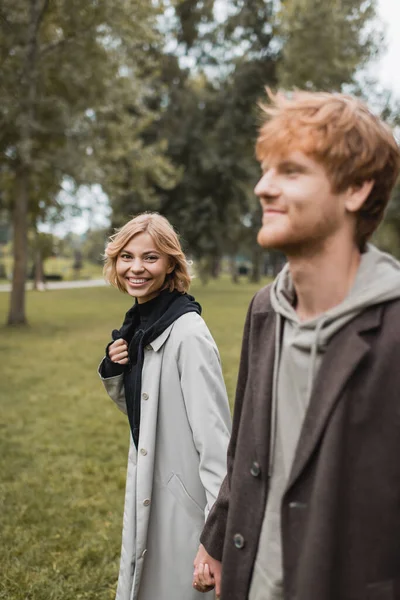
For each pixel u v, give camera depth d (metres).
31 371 9.64
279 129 1.07
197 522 1.97
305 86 21.28
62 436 6.06
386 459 0.98
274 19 24.56
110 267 2.16
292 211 1.05
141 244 2.01
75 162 14.83
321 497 0.99
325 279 1.08
